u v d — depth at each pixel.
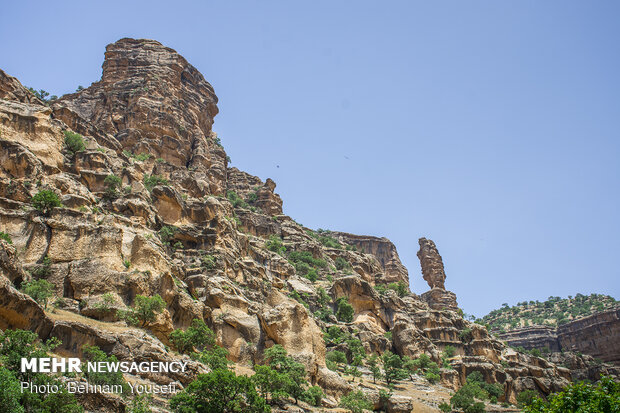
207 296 96.94
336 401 86.94
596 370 174.00
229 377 61.34
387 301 157.25
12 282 69.50
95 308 73.50
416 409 100.25
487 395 123.38
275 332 91.19
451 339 155.75
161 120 166.12
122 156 134.38
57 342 59.41
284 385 76.12
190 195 144.62
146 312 75.75
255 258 145.00
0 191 88.00
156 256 87.44
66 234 82.56
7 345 50.09
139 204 109.38
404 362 131.38
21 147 96.12
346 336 132.00
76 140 114.50
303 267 167.12
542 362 145.88
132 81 178.12
